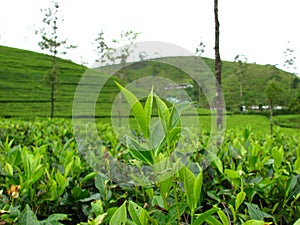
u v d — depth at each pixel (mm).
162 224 1370
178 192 1694
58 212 2006
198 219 1202
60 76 42031
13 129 4816
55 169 2367
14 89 38406
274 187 2018
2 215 1440
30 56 53125
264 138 4488
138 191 2062
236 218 1575
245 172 2254
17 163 2223
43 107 33625
